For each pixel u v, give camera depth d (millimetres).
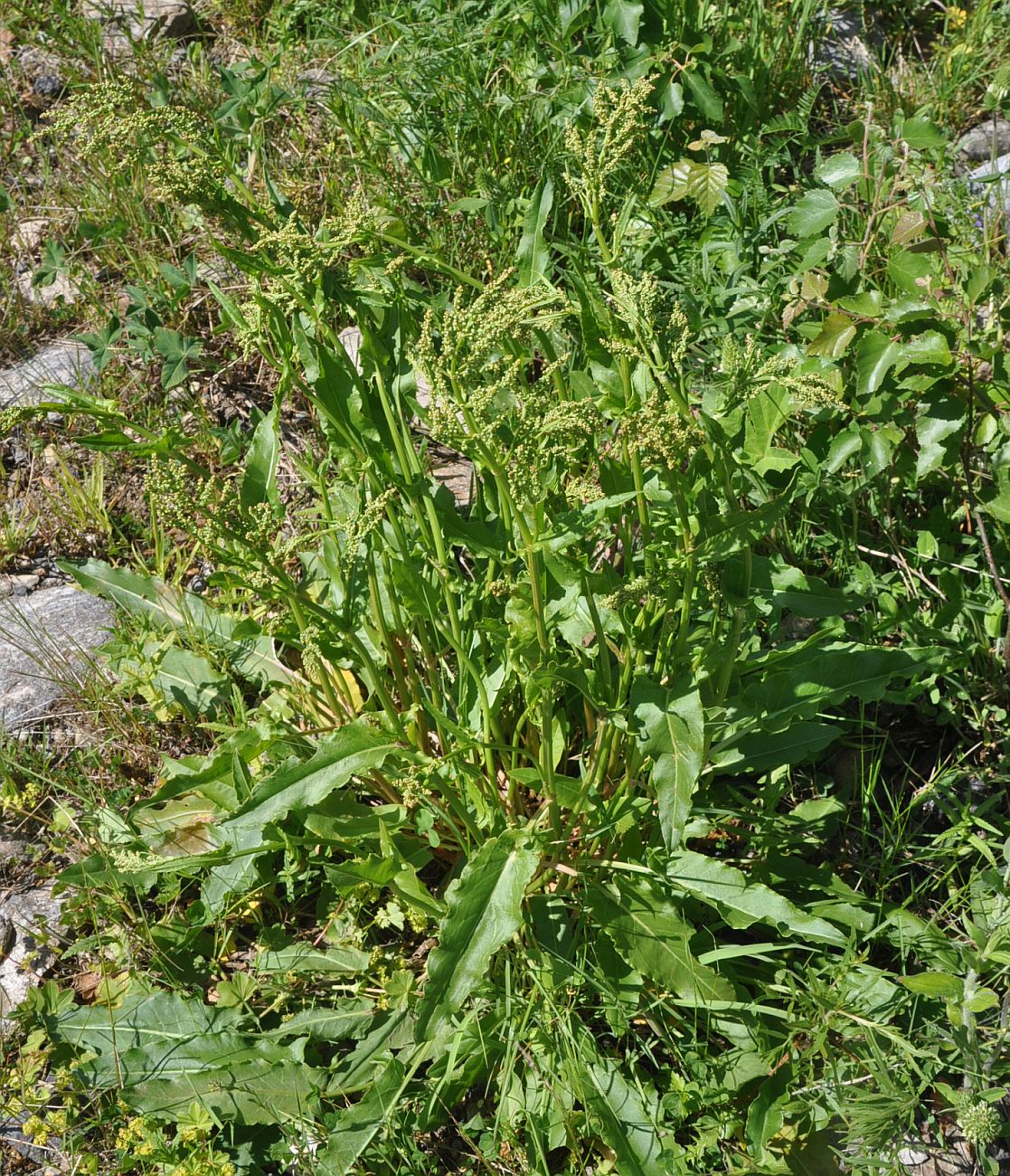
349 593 987
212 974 1050
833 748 1197
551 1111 920
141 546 1420
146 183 1713
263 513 890
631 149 1577
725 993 932
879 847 1116
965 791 1146
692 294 1444
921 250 1196
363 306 1002
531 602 925
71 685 1247
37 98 1956
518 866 879
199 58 1904
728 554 890
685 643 991
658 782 836
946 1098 935
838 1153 868
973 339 1177
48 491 1438
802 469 1268
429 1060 960
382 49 1843
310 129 1785
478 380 868
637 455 866
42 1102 952
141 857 1017
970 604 1203
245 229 962
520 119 1670
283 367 968
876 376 1131
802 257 1371
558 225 1592
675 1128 926
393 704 1072
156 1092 941
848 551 1287
